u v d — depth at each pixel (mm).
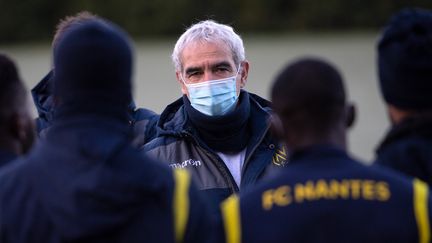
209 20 11383
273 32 109688
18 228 6051
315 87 6180
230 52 9953
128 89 6441
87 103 6258
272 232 6051
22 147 6895
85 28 6312
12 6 113938
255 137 9797
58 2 114125
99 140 6160
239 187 9680
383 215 5992
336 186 6086
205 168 9727
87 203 5895
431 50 6602
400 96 6695
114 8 112125
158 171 6230
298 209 6055
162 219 6105
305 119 6219
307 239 5984
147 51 93250
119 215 5953
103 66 6234
